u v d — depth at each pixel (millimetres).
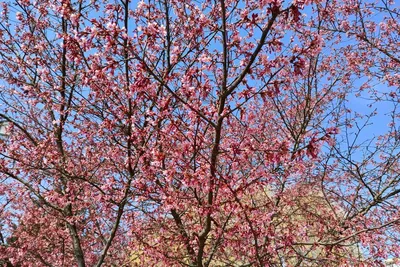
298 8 3955
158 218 6375
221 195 4820
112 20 6520
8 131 7742
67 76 7609
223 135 5984
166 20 6250
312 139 4219
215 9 6371
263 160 4926
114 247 8719
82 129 6855
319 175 7922
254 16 4203
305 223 6590
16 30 7871
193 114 4688
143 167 5340
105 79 5836
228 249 6465
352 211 7914
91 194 6828
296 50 4324
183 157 4949
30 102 7598
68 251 9148
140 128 6227
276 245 5797
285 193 6871
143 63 4191
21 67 7664
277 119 8516
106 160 6848
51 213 7793
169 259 5621
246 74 4531
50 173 7145
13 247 8961
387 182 8234
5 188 8633
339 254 5910
